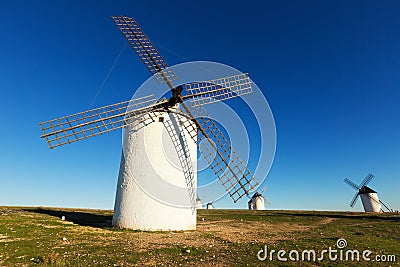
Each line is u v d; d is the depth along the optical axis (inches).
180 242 545.3
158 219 706.8
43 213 1059.3
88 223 816.9
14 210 1168.2
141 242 538.9
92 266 372.2
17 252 438.0
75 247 481.4
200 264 390.0
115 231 681.0
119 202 751.7
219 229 787.4
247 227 866.8
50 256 402.3
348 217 1378.0
